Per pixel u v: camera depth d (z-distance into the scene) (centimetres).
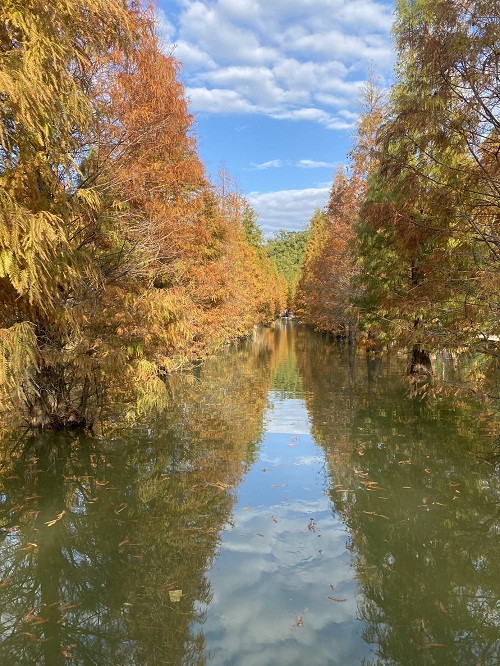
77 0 391
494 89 446
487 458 630
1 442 694
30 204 397
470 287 502
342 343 2923
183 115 1126
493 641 279
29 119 337
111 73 741
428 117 463
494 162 473
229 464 619
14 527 438
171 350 979
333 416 902
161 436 754
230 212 2609
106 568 366
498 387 519
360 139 1842
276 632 285
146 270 675
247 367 1758
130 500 501
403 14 800
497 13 421
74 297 552
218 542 408
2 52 334
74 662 265
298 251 9200
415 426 809
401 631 288
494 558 380
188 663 259
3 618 311
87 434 739
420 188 504
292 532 427
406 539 413
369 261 1274
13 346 351
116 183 620
